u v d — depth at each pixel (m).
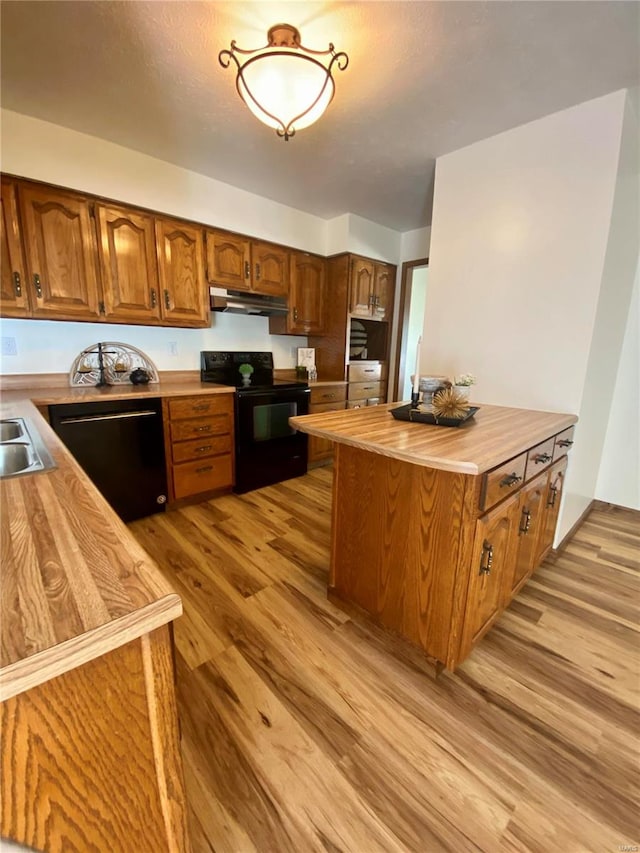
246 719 1.24
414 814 1.00
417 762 1.12
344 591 1.73
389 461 1.46
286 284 3.45
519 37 1.51
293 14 1.42
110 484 2.41
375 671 1.44
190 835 0.94
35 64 1.70
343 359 3.79
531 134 2.07
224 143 2.36
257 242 3.20
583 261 1.97
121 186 2.44
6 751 0.46
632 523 2.73
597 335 2.08
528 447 1.41
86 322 2.59
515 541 1.58
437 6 1.38
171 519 2.62
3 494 0.84
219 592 1.87
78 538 0.66
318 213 3.54
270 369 3.74
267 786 1.05
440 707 1.29
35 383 2.53
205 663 1.46
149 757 0.57
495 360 2.33
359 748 1.16
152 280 2.65
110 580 0.55
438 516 1.33
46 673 0.42
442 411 1.62
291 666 1.45
